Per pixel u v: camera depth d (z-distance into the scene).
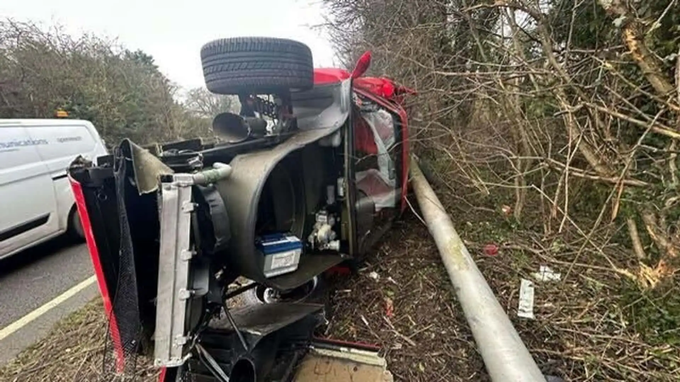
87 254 4.65
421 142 4.38
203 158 1.66
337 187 2.46
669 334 2.10
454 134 3.77
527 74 2.68
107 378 2.21
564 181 2.63
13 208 4.04
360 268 2.97
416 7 5.43
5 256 3.98
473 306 1.99
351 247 2.40
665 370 1.91
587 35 3.13
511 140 3.97
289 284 1.91
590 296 2.54
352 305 2.59
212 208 1.45
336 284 2.79
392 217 3.62
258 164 1.71
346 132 2.33
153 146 1.71
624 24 2.00
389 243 3.49
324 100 2.43
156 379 2.11
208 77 1.97
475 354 2.13
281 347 1.89
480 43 3.69
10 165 4.06
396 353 2.15
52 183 4.57
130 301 1.45
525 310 2.43
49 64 10.95
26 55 10.45
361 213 2.63
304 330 1.97
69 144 5.03
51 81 10.85
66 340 2.74
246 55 1.89
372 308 2.56
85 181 1.45
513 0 2.56
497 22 3.89
